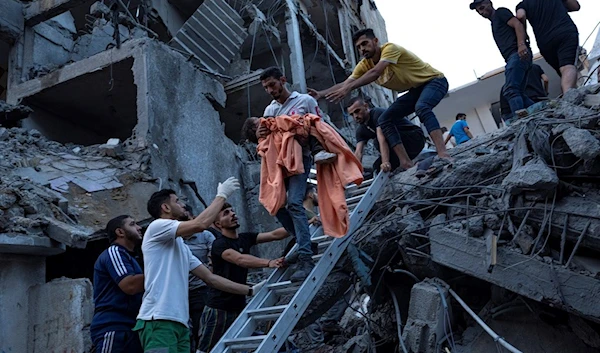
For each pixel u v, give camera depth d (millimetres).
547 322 4770
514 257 4535
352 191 5574
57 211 6125
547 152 4574
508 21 6160
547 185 4371
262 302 4355
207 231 5383
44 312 5582
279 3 15016
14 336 5379
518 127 5145
